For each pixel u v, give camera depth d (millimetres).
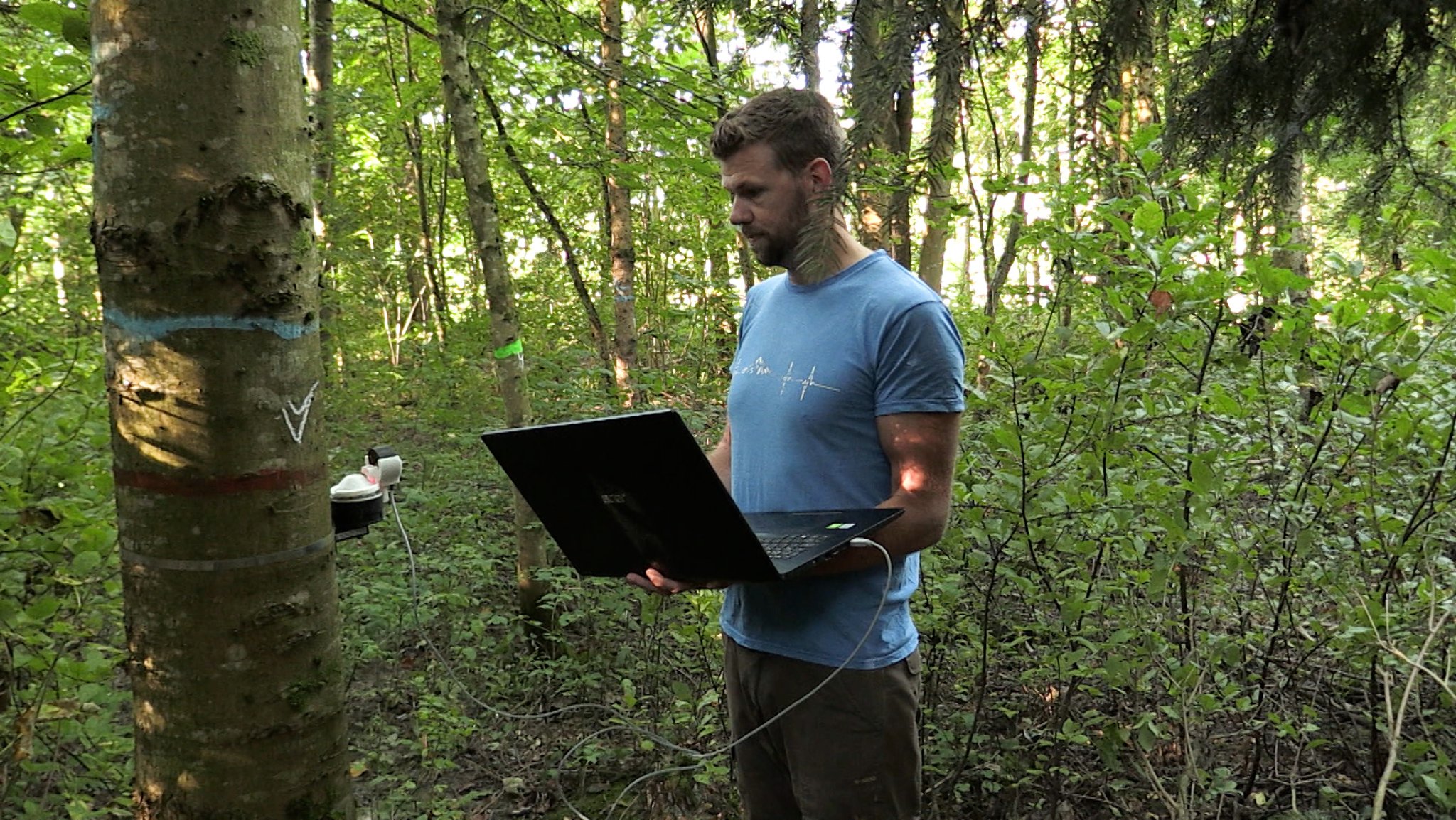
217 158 1192
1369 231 2555
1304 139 2193
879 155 1644
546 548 4152
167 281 1195
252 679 1290
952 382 1539
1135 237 2203
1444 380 2236
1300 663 2361
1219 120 2223
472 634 3502
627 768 2975
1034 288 2863
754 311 1883
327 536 1377
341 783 1414
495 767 3055
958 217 3127
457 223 9773
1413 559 2301
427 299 11070
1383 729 2332
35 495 2230
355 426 6238
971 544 2533
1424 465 2230
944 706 2754
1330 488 2379
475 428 5789
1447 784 1967
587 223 8883
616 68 4277
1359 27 1876
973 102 1540
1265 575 2314
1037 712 2625
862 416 1591
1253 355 2344
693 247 6809
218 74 1185
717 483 1229
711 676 2869
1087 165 2311
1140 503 2227
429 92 6582
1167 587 2189
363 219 9148
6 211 2643
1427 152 2395
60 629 2047
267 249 1244
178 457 1229
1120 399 2258
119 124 1178
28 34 2941
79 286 4395
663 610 3232
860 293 1596
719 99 4316
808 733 1637
